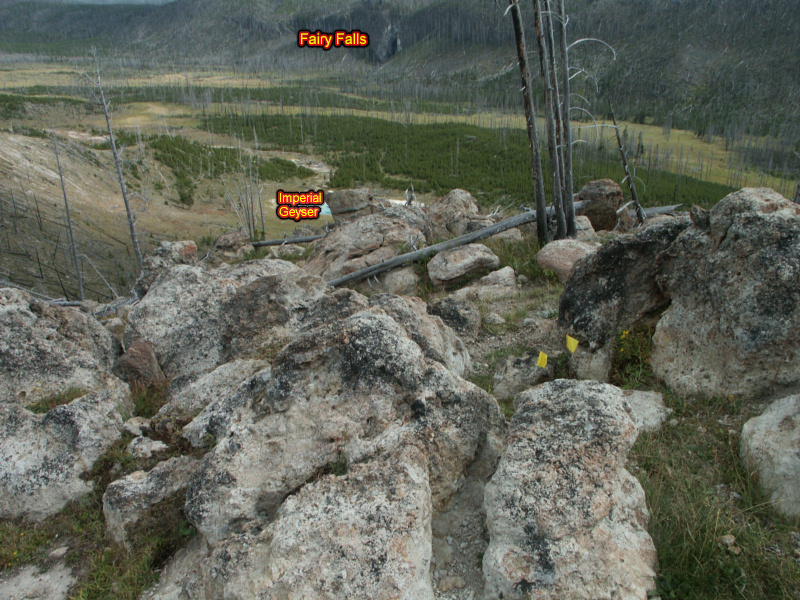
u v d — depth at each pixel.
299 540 3.40
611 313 5.84
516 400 4.25
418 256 11.73
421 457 3.92
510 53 167.88
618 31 153.00
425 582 3.33
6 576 4.60
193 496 4.22
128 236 46.31
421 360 4.54
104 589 4.33
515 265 10.47
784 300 4.44
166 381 7.54
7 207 42.59
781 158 73.50
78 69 177.50
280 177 71.31
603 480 3.42
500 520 3.36
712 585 3.34
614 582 3.18
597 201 15.25
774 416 4.09
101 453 5.36
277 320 7.68
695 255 5.14
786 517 3.69
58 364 6.75
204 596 3.57
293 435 4.34
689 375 4.98
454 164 70.56
